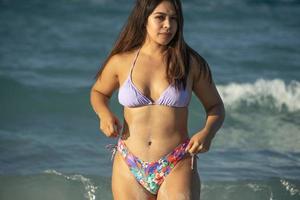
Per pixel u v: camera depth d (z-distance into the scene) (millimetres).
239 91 27125
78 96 25516
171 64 10945
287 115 25000
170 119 11039
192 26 43438
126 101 11078
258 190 16125
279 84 27578
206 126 11117
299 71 31625
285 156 19422
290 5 52062
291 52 35812
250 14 48125
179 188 10875
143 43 11312
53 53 33719
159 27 10875
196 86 11297
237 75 30375
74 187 16234
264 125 23375
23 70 29531
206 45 37344
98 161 18328
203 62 11219
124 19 43938
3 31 39125
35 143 19812
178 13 10977
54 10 45375
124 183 11273
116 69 11281
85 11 45531
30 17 43188
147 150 11086
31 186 16281
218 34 41125
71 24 41719
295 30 43562
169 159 11047
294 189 16188
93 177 16656
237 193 16016
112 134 11078
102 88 11562
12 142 19844
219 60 33438
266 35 41188
